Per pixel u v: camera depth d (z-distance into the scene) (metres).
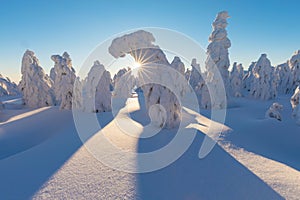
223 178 4.96
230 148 7.59
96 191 4.47
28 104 26.70
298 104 12.94
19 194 4.48
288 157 7.46
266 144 9.03
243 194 4.25
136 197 4.21
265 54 28.62
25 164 6.34
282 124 11.84
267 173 5.34
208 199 4.12
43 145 8.88
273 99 28.70
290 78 37.06
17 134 14.30
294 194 4.21
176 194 4.32
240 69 45.44
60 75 26.00
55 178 5.14
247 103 25.31
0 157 9.84
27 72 26.16
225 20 23.53
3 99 40.12
